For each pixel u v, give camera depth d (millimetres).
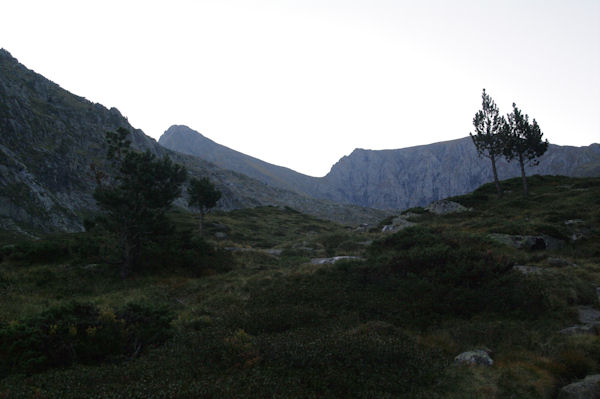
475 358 7680
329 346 7699
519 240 20406
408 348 7863
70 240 25359
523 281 11992
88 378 6652
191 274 21422
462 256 13938
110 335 8859
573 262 16891
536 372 7047
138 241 21391
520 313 10492
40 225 53250
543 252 19234
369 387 6316
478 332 9164
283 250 31203
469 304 11094
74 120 102125
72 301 10219
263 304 13148
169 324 10766
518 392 6375
